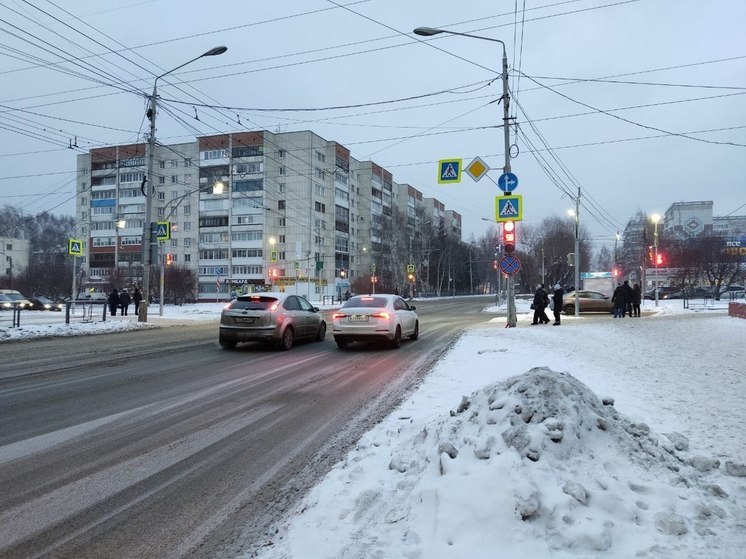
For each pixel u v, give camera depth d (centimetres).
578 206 2766
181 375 946
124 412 665
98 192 7694
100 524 353
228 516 364
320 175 7188
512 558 265
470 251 11031
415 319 1562
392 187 9262
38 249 9188
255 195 7006
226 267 7144
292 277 6450
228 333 1319
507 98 1714
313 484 419
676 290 5434
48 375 936
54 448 514
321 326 1560
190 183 7306
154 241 2230
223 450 512
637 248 8244
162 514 368
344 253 7750
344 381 889
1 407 688
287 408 691
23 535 338
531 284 7550
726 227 11269
